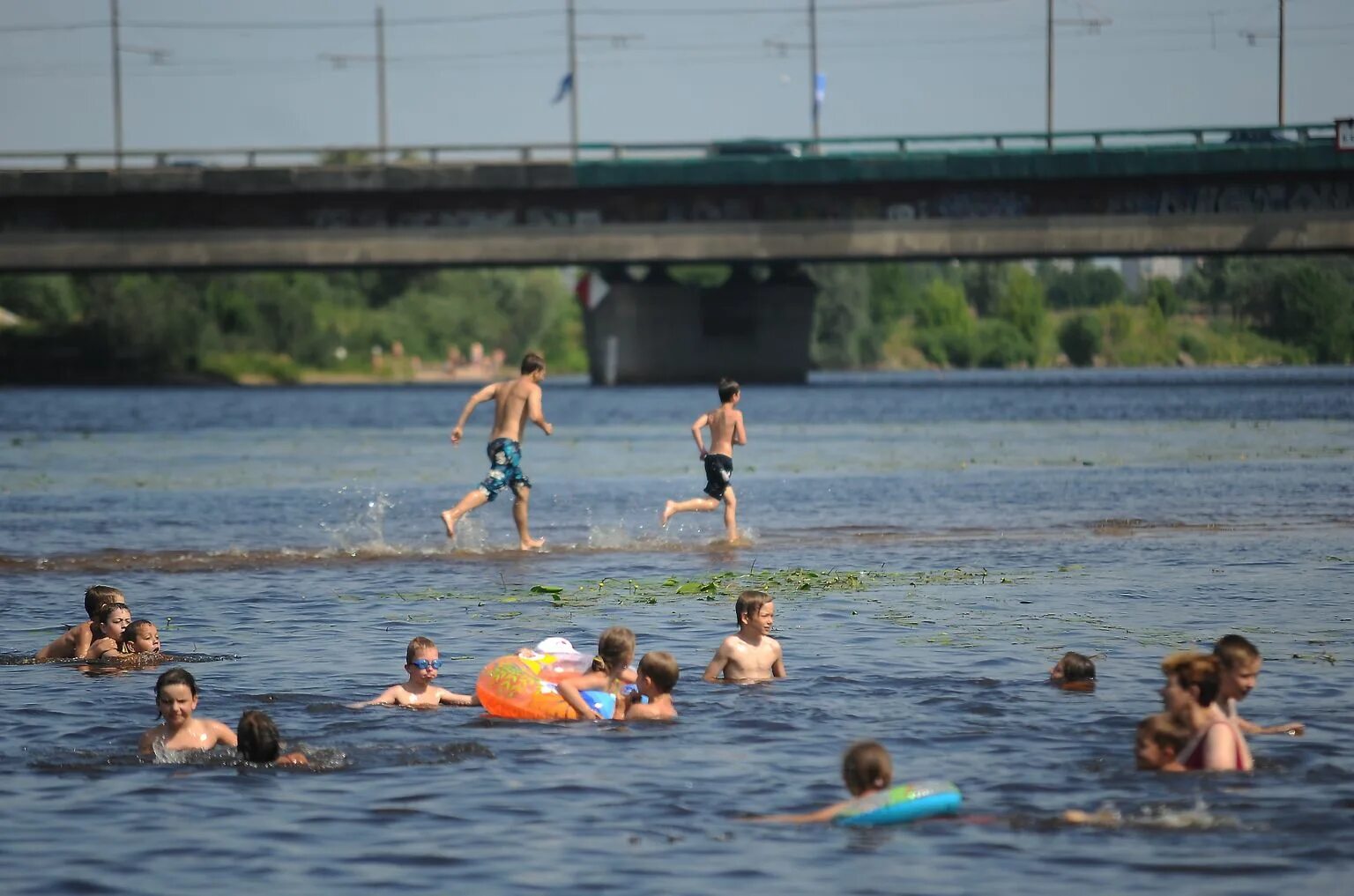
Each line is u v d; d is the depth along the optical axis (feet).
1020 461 434.30
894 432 581.12
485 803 107.24
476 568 230.07
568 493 352.28
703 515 303.48
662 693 132.98
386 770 115.96
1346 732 123.13
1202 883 89.76
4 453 501.56
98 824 103.09
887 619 178.50
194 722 123.13
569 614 186.09
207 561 238.89
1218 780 110.22
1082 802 105.50
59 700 141.69
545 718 131.54
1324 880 89.86
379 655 161.07
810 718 130.52
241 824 102.89
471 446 533.55
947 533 268.62
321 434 607.78
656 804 106.32
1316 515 288.92
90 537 272.72
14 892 90.02
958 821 101.76
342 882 91.50
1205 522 278.05
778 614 183.32
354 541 267.18
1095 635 166.30
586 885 90.58
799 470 407.03
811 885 90.38
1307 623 172.96
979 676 146.00
